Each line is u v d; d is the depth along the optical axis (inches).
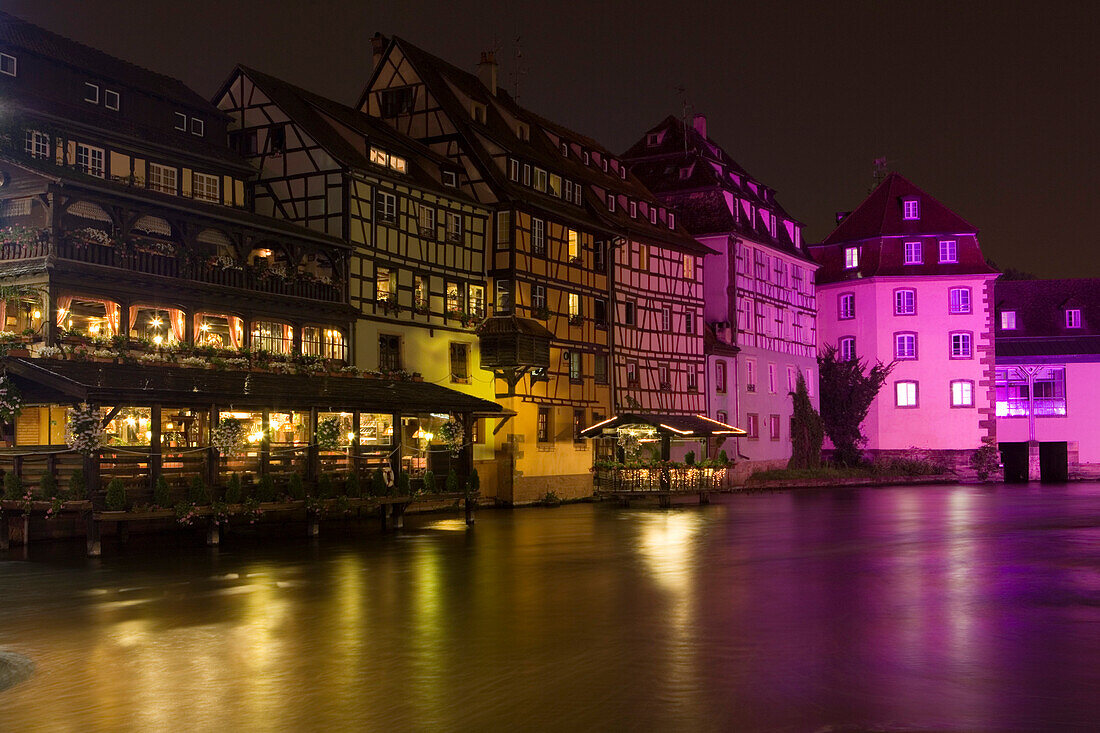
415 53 1624.0
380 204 1333.7
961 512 1355.8
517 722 346.9
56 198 941.2
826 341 2534.5
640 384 1792.6
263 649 463.8
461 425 1219.9
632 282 1793.8
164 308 1037.2
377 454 1085.8
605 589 647.8
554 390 1572.3
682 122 2281.0
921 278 2402.8
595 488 1657.2
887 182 2554.1
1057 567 764.6
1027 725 343.0
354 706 367.6
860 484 2191.2
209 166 1251.8
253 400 933.2
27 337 932.0
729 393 2041.1
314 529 990.4
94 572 724.7
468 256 1486.2
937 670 422.0
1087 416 2379.4
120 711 363.3
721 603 593.6
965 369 2380.7
